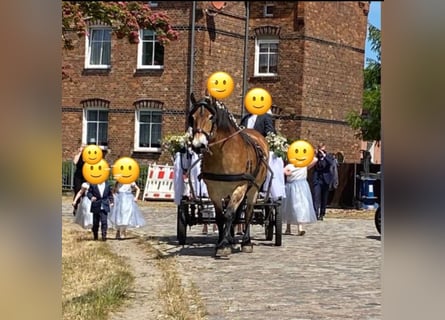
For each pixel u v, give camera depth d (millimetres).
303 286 9133
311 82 29266
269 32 29156
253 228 17141
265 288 8953
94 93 29484
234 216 11359
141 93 28766
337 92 30688
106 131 29453
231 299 8156
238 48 28969
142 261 11195
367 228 17938
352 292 8742
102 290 8109
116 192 14367
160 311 7316
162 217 20297
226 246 11656
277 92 29125
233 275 9922
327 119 30219
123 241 14016
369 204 25156
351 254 12523
